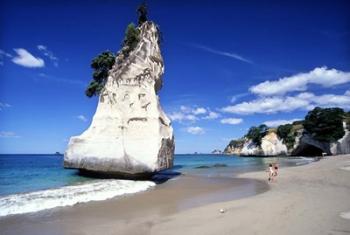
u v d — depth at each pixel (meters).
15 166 47.28
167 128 29.58
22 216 12.84
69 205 15.14
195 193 20.25
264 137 113.88
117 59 30.72
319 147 91.12
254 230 10.08
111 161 26.75
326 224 10.34
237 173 37.16
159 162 26.45
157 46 32.31
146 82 29.22
